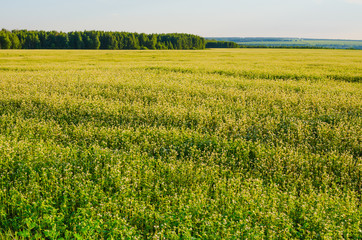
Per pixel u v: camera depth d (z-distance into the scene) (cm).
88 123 1074
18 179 633
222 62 3316
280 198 605
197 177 697
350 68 2684
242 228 486
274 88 1756
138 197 596
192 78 2064
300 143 953
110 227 474
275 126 1071
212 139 942
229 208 546
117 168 695
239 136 999
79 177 646
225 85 1867
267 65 2958
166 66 2708
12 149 756
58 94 1546
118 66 2806
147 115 1169
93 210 520
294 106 1362
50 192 586
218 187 645
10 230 486
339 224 518
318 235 485
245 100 1488
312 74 2269
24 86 1694
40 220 494
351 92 1630
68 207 552
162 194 615
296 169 777
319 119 1141
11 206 558
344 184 716
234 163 788
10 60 3628
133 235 477
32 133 970
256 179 676
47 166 687
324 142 938
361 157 831
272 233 482
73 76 2120
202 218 503
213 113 1205
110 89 1711
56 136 973
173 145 910
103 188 640
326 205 577
